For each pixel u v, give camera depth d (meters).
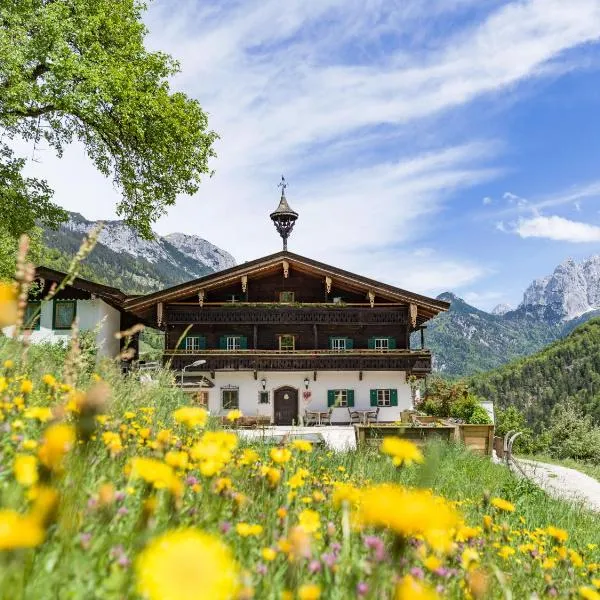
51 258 26.20
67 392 3.09
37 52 16.36
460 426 15.76
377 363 28.89
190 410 2.27
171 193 21.62
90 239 3.52
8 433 2.41
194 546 0.83
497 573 2.02
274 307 28.75
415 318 28.58
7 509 1.53
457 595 2.13
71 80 16.98
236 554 1.86
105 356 3.87
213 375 28.70
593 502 13.45
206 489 2.23
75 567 1.44
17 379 3.29
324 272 28.66
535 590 2.69
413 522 1.35
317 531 2.29
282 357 28.44
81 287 25.61
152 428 3.73
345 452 7.89
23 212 19.45
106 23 19.19
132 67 19.09
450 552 2.31
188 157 21.11
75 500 1.73
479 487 8.48
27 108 17.91
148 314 29.23
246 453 2.89
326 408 28.97
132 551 1.55
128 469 2.26
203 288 28.30
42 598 1.32
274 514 2.32
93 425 1.99
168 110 19.72
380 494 1.38
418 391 32.62
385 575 1.61
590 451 56.62
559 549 3.25
